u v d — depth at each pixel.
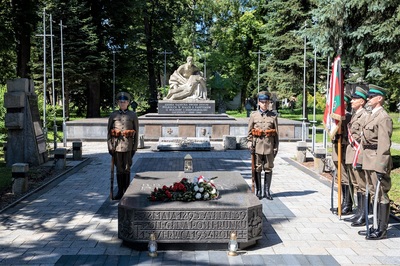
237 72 51.69
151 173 8.99
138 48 40.06
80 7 30.23
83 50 31.36
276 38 34.00
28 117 14.40
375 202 6.82
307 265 5.75
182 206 6.21
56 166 13.65
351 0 11.79
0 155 17.28
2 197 9.79
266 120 9.46
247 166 14.38
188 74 26.86
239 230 6.20
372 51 12.88
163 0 44.31
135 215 6.16
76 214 8.35
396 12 11.67
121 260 5.91
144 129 22.78
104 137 22.95
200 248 6.32
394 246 6.53
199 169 13.67
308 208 8.84
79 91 35.38
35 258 6.00
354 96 7.77
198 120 24.33
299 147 15.48
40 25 29.95
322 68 33.00
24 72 31.27
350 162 7.89
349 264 5.79
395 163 13.92
